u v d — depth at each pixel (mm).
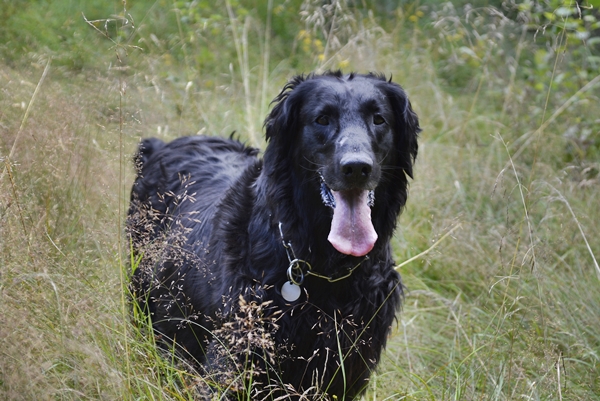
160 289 4117
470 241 5613
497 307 4934
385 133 3664
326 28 8156
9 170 3889
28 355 3250
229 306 3523
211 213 4008
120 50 6738
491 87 7906
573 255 5395
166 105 6414
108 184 4719
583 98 7043
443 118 7426
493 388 4016
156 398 3383
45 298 3529
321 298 3543
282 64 8484
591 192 6176
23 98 5070
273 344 3340
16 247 3723
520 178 6191
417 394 4066
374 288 3645
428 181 6395
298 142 3615
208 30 8539
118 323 3545
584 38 6578
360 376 3686
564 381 4090
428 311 5246
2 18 7379
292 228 3527
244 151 4785
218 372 3359
